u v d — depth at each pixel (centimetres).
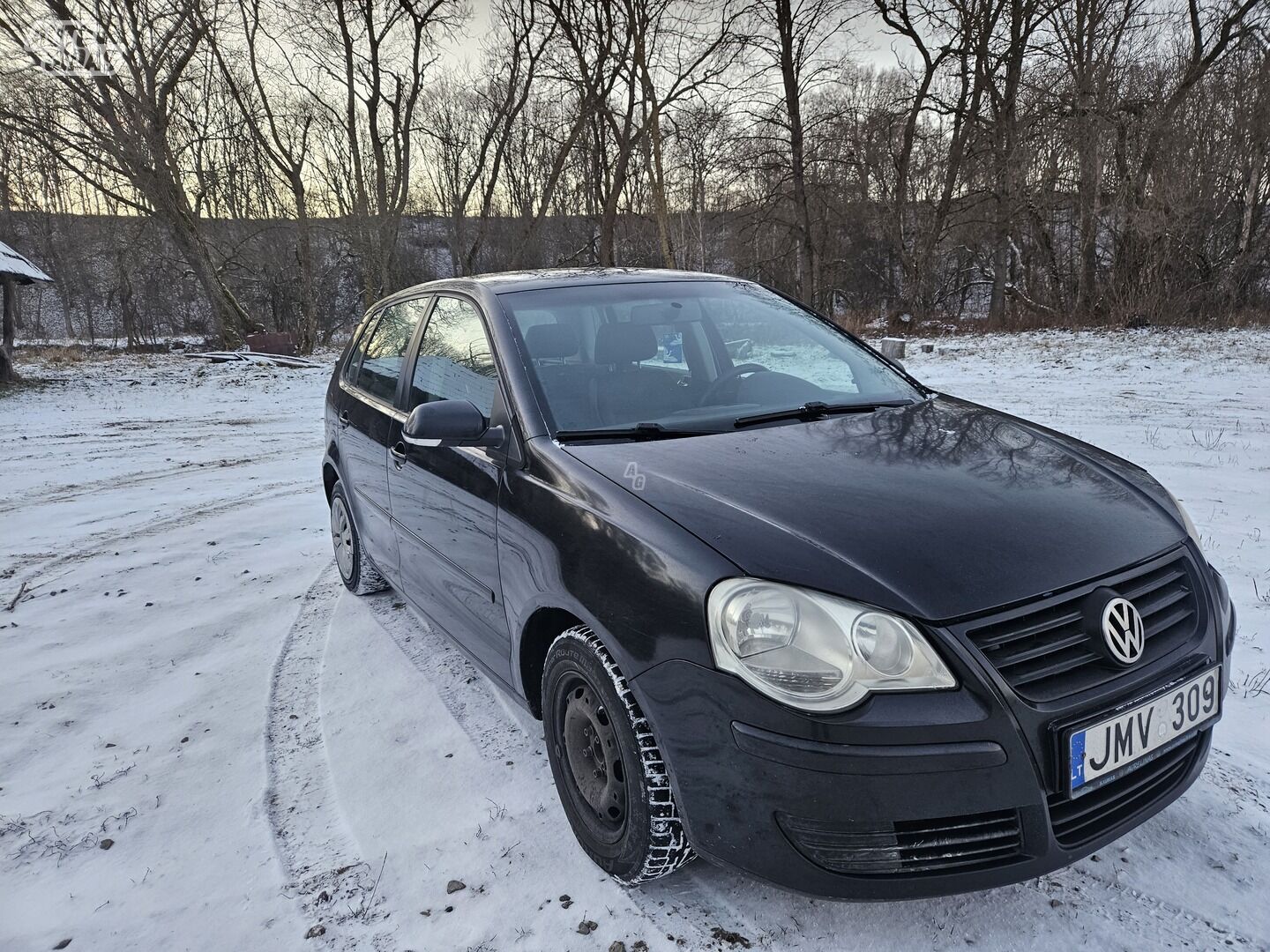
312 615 451
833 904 222
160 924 231
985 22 2822
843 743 180
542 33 3061
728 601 194
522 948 213
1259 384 1145
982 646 185
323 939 221
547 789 281
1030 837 187
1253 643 348
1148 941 204
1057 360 1598
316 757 310
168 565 553
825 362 346
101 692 373
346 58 3055
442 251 4672
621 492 234
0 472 910
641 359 316
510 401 289
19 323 5334
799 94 2766
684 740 201
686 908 224
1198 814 247
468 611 313
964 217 3278
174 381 1959
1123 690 193
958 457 255
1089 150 2561
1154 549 217
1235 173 2316
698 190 3353
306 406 1516
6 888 249
